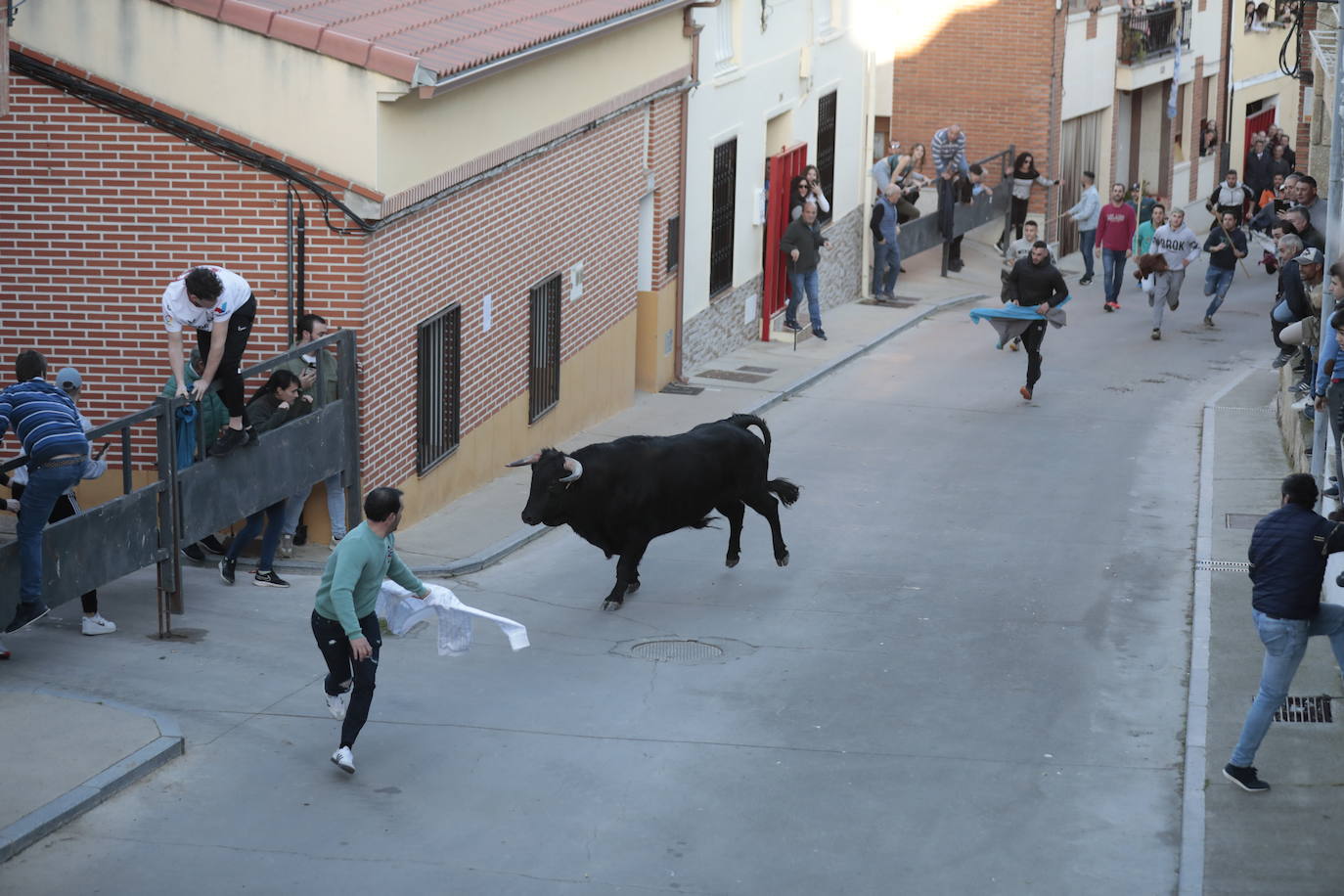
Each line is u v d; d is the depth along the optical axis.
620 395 22.53
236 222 14.68
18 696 11.04
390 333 15.38
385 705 11.55
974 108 37.25
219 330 12.91
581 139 19.89
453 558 15.30
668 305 23.86
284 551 14.76
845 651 13.09
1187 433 21.95
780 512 17.50
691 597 14.51
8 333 15.03
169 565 12.62
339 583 10.04
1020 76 36.75
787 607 14.24
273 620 13.12
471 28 16.53
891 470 19.56
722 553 15.98
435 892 8.84
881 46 37.66
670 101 23.05
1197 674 12.45
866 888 9.09
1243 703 11.84
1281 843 9.62
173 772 10.20
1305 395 18.69
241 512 13.30
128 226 14.76
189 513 12.73
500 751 10.81
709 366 25.64
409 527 16.19
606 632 13.45
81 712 10.80
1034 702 12.04
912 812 10.09
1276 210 29.44
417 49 14.80
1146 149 43.72
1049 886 9.17
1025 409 23.31
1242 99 48.66
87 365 15.06
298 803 9.88
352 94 14.33
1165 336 29.69
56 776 9.80
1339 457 13.03
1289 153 40.69
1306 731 11.29
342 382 14.63
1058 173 37.84
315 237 14.62
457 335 16.91
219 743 10.66
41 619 12.79
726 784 10.43
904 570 15.47
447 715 11.41
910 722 11.59
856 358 27.08
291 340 14.84
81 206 14.74
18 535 11.30
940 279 34.44
